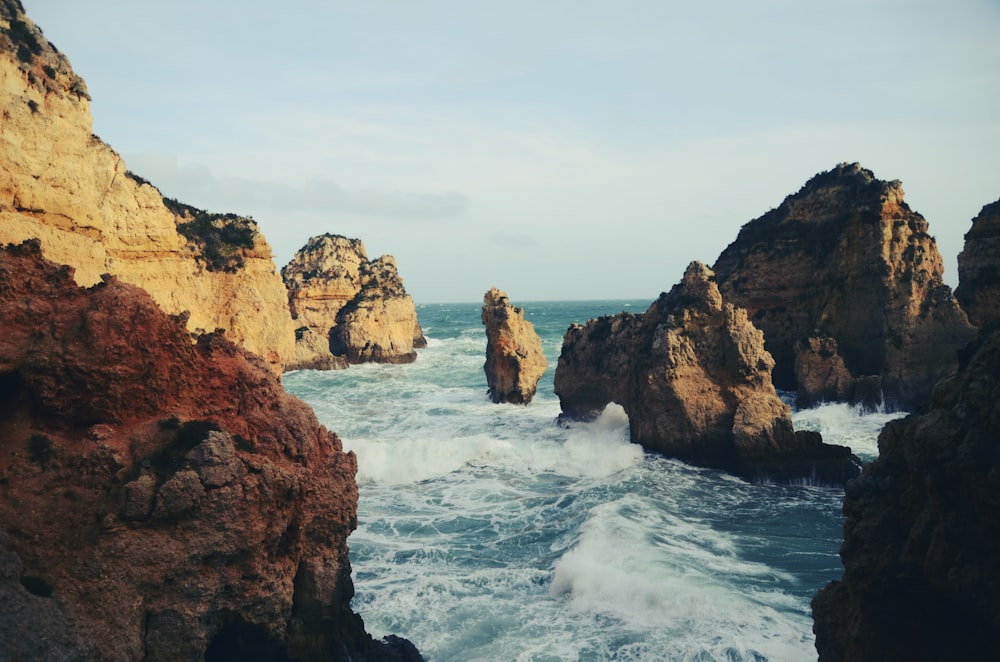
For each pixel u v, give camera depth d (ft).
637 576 78.95
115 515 48.60
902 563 45.98
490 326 211.00
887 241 188.75
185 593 49.44
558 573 80.38
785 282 211.20
